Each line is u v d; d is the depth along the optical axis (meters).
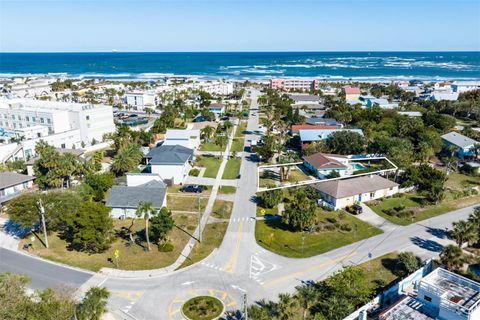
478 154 117.44
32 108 145.38
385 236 73.00
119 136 127.38
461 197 92.38
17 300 45.22
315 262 63.81
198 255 65.50
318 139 129.00
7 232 74.38
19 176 93.31
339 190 85.81
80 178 98.69
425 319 44.75
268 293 55.41
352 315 48.19
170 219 66.75
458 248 61.12
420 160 112.25
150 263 62.88
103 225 64.25
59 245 69.06
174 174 99.31
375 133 133.25
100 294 47.72
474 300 45.47
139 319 49.78
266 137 131.25
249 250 67.44
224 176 106.25
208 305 52.12
